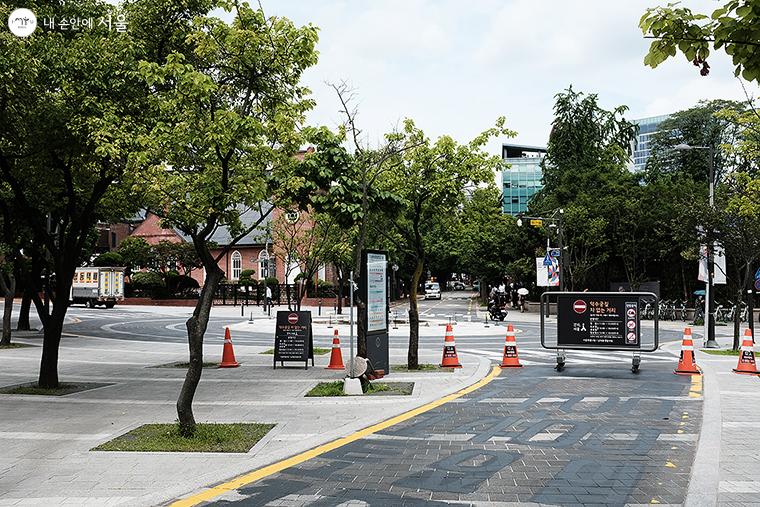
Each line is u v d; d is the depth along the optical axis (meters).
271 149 9.81
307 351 16.52
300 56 10.66
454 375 14.65
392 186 15.62
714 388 12.96
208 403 11.58
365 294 13.95
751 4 4.25
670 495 6.42
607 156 50.19
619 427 9.54
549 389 13.04
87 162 13.70
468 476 7.10
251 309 52.88
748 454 7.90
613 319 15.63
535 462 7.66
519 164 100.19
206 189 9.52
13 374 16.50
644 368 16.34
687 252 30.12
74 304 56.97
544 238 47.88
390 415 10.38
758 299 40.84
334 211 13.00
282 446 8.40
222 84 10.84
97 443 8.71
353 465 7.57
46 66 12.45
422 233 17.17
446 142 15.83
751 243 20.11
